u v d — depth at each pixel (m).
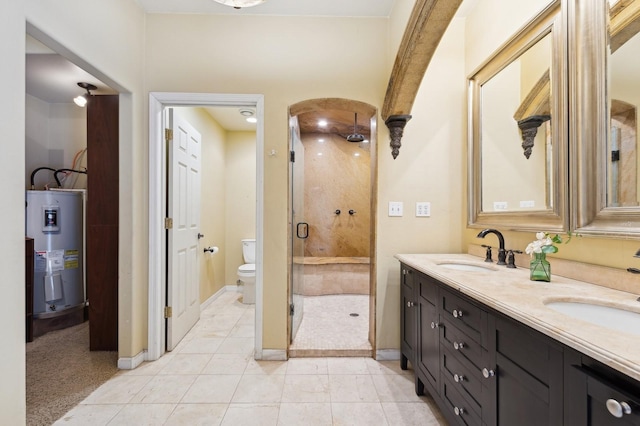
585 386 0.68
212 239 3.58
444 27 1.49
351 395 1.77
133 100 2.05
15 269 1.17
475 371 1.14
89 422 1.53
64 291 2.81
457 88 2.23
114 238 2.29
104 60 1.75
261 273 2.18
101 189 2.28
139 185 2.12
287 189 2.20
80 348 2.36
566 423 0.73
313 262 3.91
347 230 4.32
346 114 3.49
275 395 1.76
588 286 1.17
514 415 0.93
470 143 2.12
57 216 2.77
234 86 2.18
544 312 0.85
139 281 2.12
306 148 4.30
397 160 2.23
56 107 3.36
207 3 2.08
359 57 2.21
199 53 2.17
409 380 1.93
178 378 1.93
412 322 1.86
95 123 2.26
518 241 1.71
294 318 2.49
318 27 2.21
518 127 1.68
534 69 1.56
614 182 1.13
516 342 0.92
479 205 2.04
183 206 2.55
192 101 2.18
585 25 1.24
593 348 0.64
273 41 2.20
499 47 1.78
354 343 2.36
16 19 1.17
